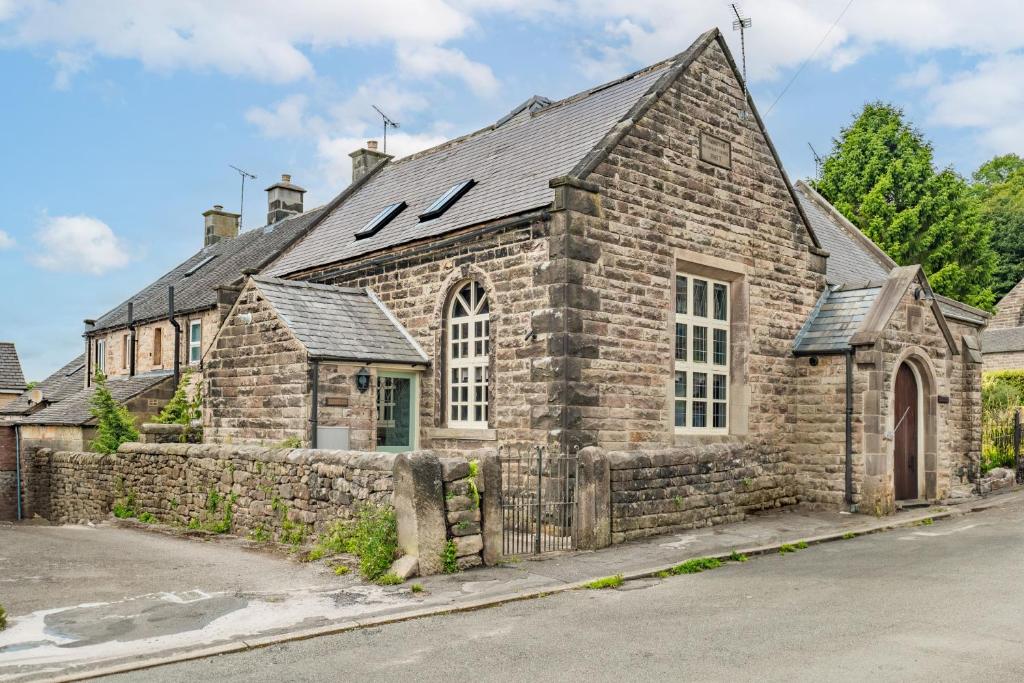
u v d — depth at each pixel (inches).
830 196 1560.0
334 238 802.2
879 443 613.9
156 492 631.8
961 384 804.6
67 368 1489.9
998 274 1870.1
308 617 321.1
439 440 605.3
